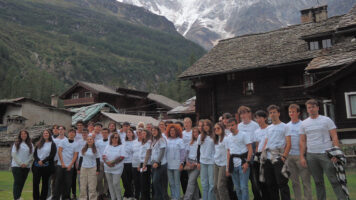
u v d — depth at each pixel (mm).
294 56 22562
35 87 100688
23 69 141750
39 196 9648
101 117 35531
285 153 7191
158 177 8734
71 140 9898
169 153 9211
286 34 26422
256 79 24719
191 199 8766
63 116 36219
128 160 10125
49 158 9523
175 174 9156
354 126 16047
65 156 9734
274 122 7539
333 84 16219
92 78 176000
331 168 6742
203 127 8516
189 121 10094
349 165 15414
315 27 25172
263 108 24172
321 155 6867
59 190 9586
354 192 9539
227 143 7855
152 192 9828
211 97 26828
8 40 171500
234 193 8398
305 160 7113
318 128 6941
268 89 24156
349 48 17250
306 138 7172
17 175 9547
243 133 7723
